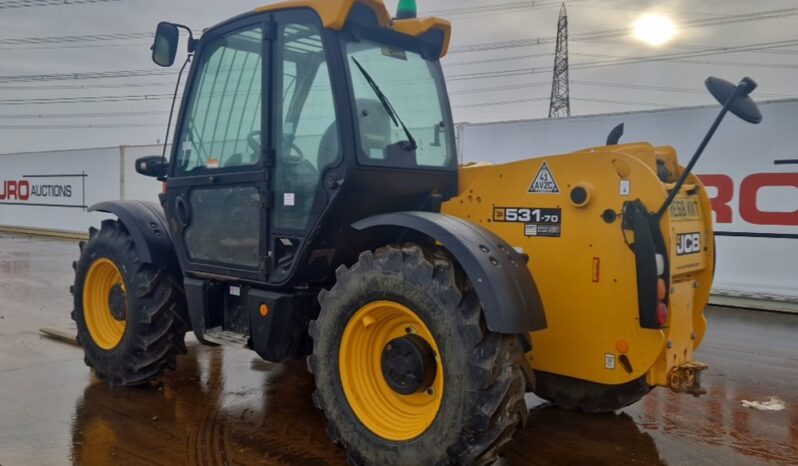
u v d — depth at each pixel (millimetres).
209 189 3801
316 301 3518
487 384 2645
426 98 3707
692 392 3148
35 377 4574
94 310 4527
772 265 7379
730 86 2826
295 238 3352
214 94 3812
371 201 3307
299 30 3346
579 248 3150
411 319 2971
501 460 3322
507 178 3395
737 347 5836
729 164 7496
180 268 4203
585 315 3152
